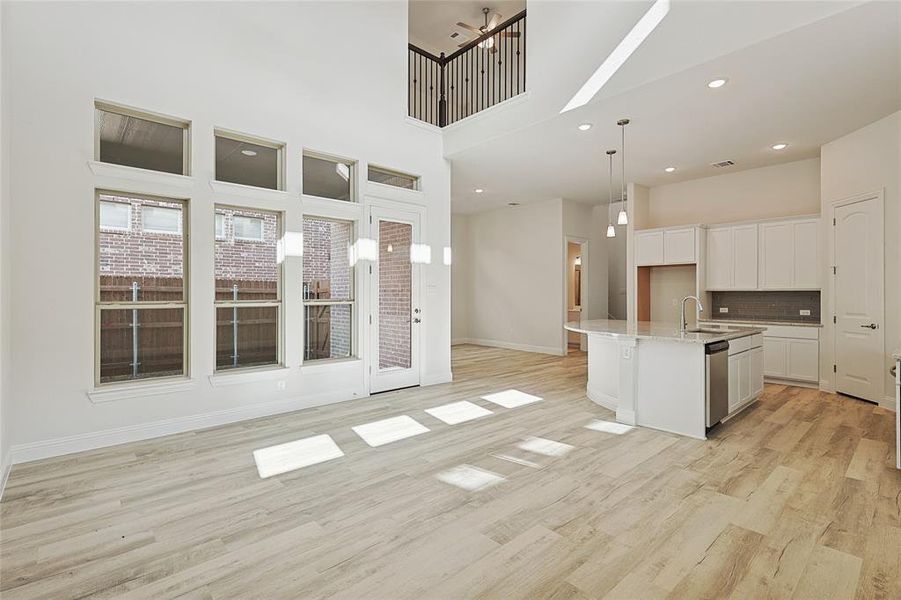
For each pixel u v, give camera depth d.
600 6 4.29
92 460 3.34
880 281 4.76
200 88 4.10
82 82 3.50
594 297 9.59
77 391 3.50
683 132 5.16
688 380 3.90
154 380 3.89
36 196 3.30
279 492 2.82
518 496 2.77
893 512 2.55
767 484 2.92
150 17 3.83
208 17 4.16
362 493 2.81
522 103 5.13
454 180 7.45
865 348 4.98
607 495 2.78
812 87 4.00
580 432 4.01
